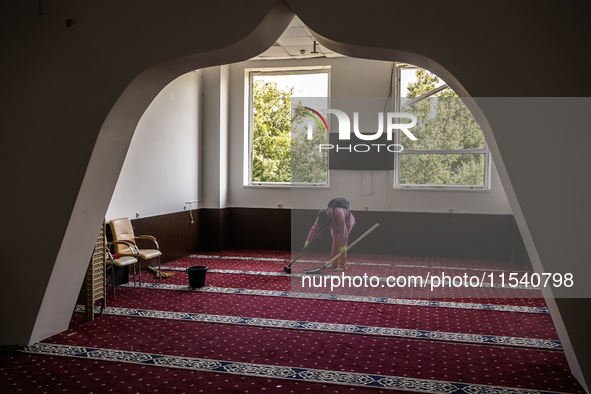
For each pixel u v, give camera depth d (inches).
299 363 164.9
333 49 166.6
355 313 225.3
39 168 176.1
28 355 170.2
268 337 191.3
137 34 166.6
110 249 273.0
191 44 161.8
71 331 196.2
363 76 390.9
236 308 232.2
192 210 385.4
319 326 205.3
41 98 174.9
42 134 175.3
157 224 332.2
